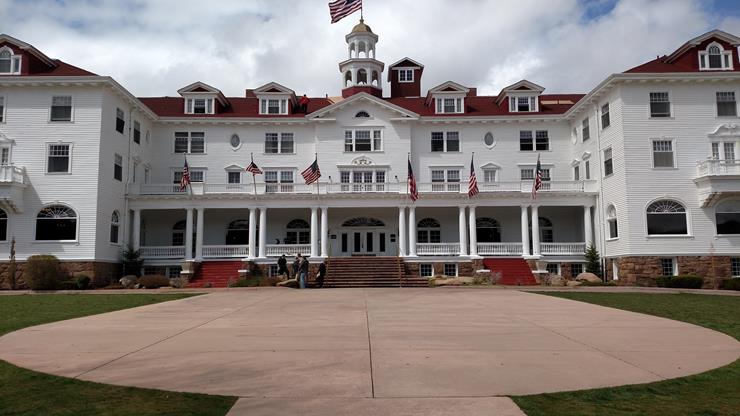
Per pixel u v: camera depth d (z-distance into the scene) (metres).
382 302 22.38
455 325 15.46
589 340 12.98
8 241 37.16
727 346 12.29
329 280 37.91
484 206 43.81
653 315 18.08
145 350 11.83
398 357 10.99
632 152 38.28
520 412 7.49
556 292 28.84
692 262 37.34
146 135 46.41
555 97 54.00
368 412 7.49
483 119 47.50
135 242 42.38
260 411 7.53
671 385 8.91
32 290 34.06
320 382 9.05
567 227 46.94
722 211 37.81
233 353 11.41
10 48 38.53
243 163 47.75
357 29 56.16
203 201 42.66
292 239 47.12
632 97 38.75
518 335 13.70
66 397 8.21
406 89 55.66
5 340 13.30
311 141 48.06
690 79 38.12
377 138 47.50
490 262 41.94
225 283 39.50
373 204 42.81
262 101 49.16
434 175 47.81
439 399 8.10
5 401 8.00
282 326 15.34
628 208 37.88
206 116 47.88
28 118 38.22
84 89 38.62
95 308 21.14
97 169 37.94
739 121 38.28
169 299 25.45
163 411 7.52
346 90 55.38
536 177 40.47
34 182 37.75
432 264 41.78
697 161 38.09
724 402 7.97
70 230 37.53
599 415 7.38
